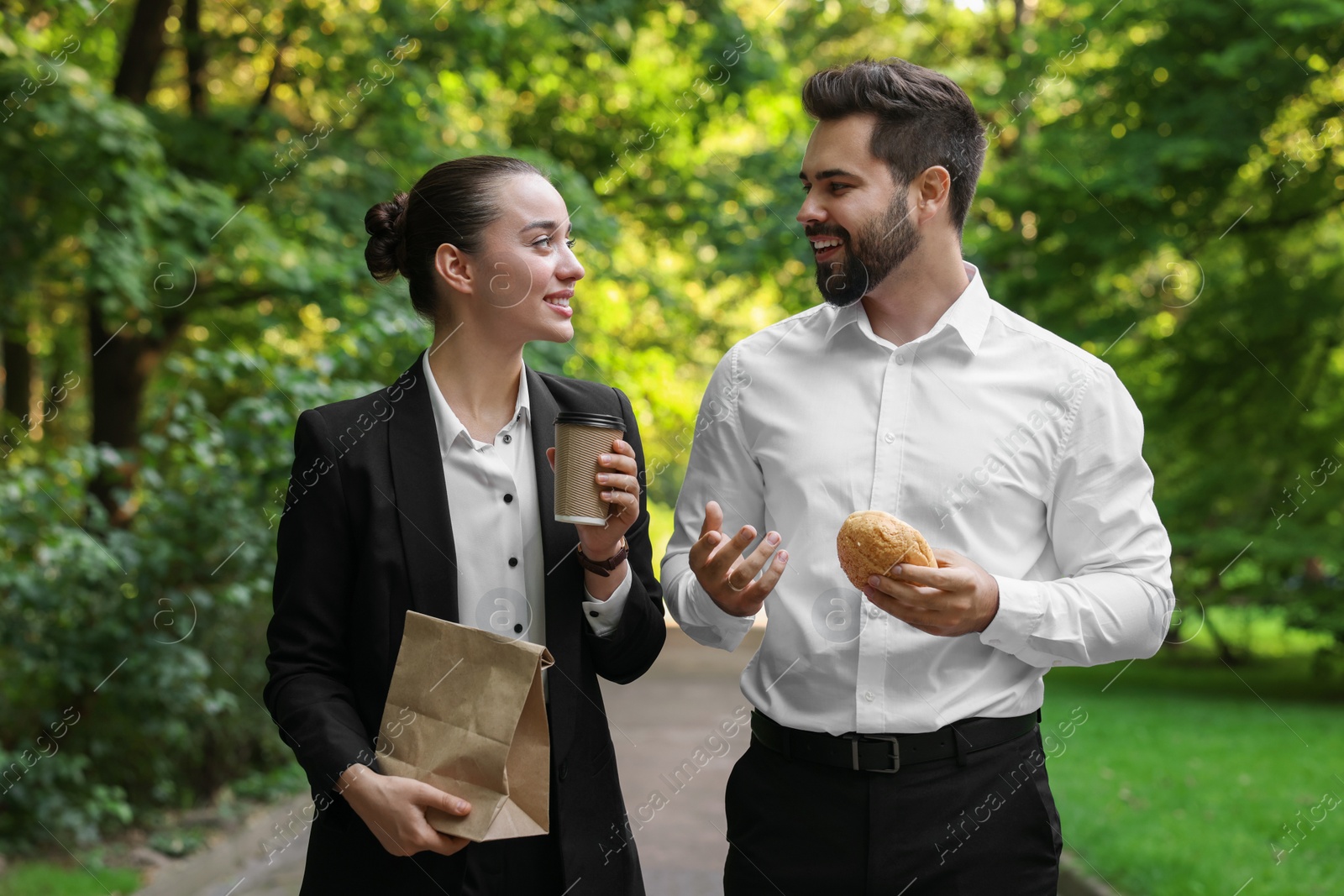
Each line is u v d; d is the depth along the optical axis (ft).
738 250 35.81
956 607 6.91
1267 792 22.82
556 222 7.48
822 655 7.66
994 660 7.61
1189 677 45.85
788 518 7.97
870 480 7.77
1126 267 38.75
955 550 7.59
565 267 7.51
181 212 25.17
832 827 7.55
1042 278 38.55
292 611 7.38
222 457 20.83
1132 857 17.97
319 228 28.02
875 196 7.58
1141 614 7.41
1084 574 7.60
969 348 7.79
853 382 7.98
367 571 7.32
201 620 22.35
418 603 7.29
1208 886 16.63
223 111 29.78
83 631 20.38
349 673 7.44
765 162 37.06
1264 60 35.68
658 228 38.04
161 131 27.99
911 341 7.90
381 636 7.29
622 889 7.59
